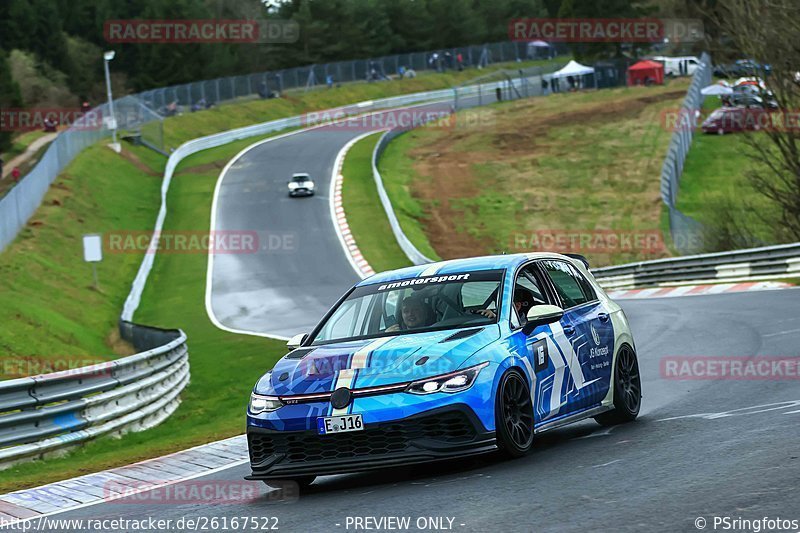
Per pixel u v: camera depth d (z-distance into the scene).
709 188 162.38
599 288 29.16
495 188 183.75
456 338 22.69
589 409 26.23
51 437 38.28
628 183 177.12
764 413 26.39
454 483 20.97
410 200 177.88
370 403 21.31
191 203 182.25
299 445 21.84
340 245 148.75
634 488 18.64
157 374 50.50
